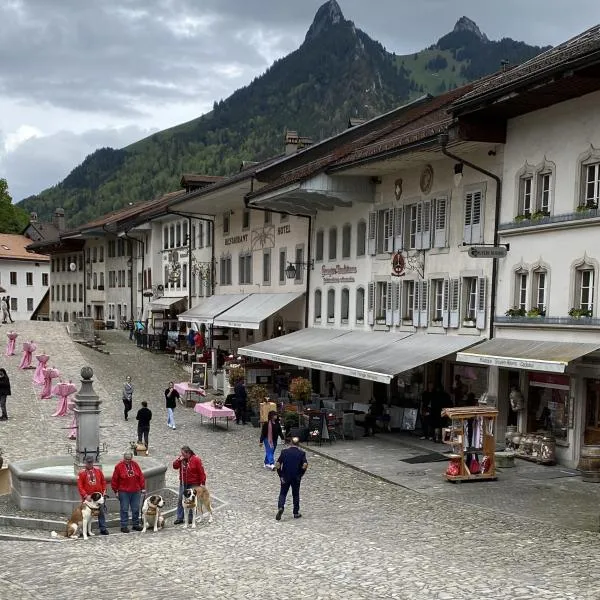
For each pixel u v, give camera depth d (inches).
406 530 634.8
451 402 1126.4
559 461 941.8
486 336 1051.3
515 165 1004.6
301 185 1328.7
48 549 608.7
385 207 1311.5
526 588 437.7
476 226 1074.1
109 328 2920.8
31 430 1167.6
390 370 1028.5
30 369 1747.0
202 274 2188.7
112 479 676.7
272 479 896.3
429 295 1184.2
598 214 868.6
